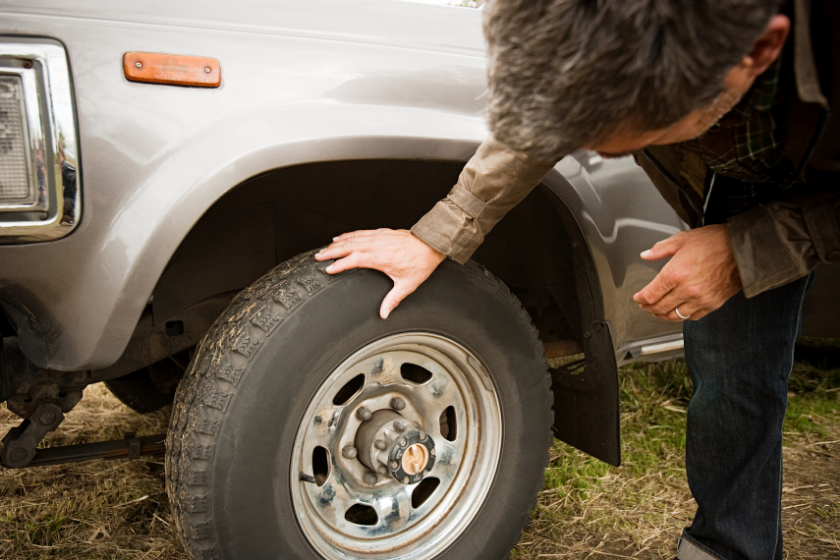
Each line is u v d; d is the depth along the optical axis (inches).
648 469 82.4
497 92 28.1
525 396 55.2
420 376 57.1
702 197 47.7
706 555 55.1
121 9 40.3
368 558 51.4
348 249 45.3
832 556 66.0
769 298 48.1
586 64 24.3
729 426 51.9
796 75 29.8
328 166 51.9
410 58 48.7
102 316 38.8
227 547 43.3
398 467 49.7
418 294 47.9
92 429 86.9
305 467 47.9
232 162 39.9
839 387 111.3
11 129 36.3
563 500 74.1
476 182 44.5
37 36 37.0
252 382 42.4
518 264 63.8
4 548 61.2
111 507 69.2
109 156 38.4
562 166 52.3
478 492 55.2
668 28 23.3
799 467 85.7
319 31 46.7
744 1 23.3
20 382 47.0
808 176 38.9
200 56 41.1
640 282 62.3
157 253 38.9
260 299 44.5
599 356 57.6
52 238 37.9
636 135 27.9
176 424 44.1
